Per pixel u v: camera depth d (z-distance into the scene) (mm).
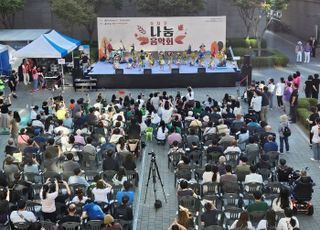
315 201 17297
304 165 20688
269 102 28734
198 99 31656
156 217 16141
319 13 48812
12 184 15023
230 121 22219
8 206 13570
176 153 19281
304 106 27250
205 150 20172
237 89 34094
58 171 17609
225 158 17484
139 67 38406
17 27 50688
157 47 41781
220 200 15492
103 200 14430
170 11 47812
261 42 48438
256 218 13633
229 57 42562
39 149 19422
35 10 50438
